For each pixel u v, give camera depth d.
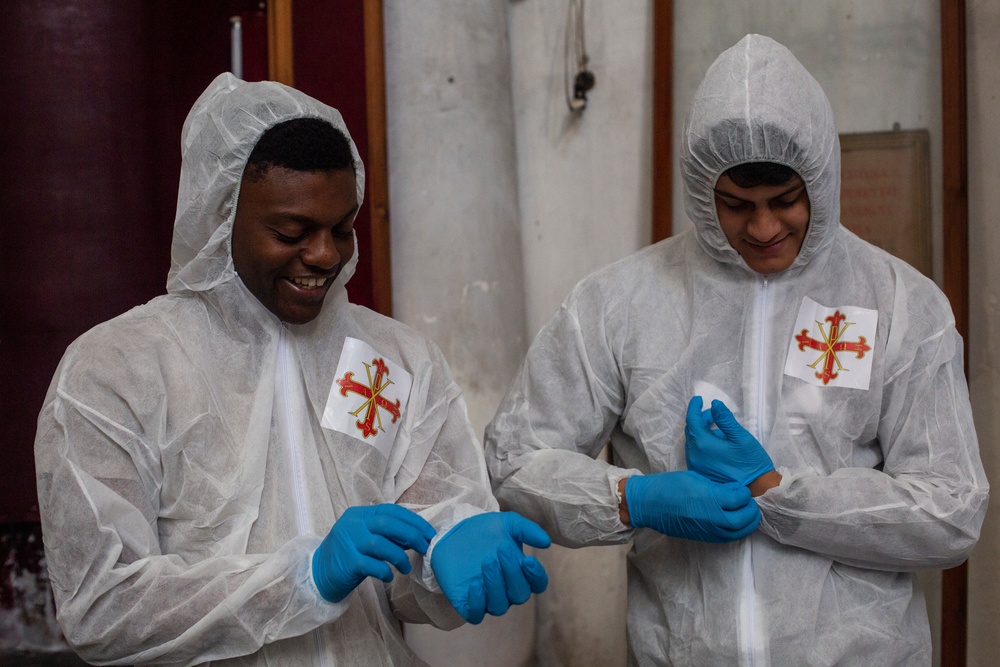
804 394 1.27
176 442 1.07
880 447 1.31
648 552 1.35
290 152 1.06
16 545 2.15
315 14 2.11
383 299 2.09
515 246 2.22
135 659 1.03
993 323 1.97
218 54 2.21
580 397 1.37
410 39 2.14
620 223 2.23
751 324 1.30
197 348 1.12
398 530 1.04
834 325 1.28
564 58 2.25
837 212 1.28
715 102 1.20
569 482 1.29
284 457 1.14
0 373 2.12
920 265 1.99
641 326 1.34
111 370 1.06
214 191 1.10
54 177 2.12
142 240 2.17
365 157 2.11
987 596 1.98
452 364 2.13
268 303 1.13
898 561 1.22
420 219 2.13
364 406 1.19
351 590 1.04
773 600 1.23
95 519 1.01
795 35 2.06
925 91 1.99
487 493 1.22
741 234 1.25
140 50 2.15
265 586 1.01
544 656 2.24
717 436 1.24
